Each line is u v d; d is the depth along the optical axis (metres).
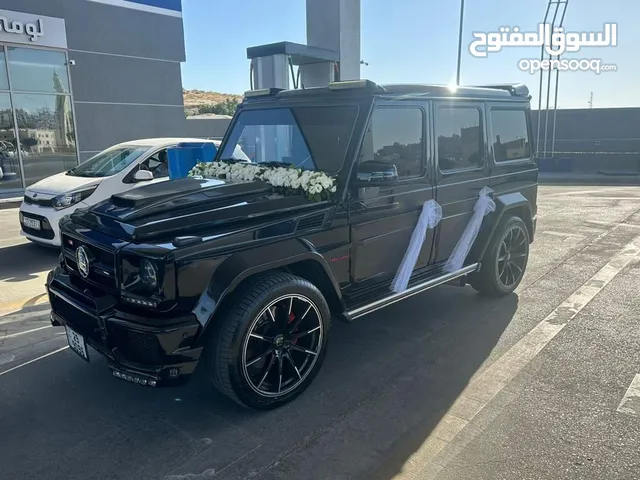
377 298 3.92
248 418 3.25
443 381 3.69
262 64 10.91
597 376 3.73
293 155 3.99
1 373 3.89
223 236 3.05
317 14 12.16
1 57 13.59
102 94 15.72
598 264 6.75
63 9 14.45
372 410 3.33
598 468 2.73
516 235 5.50
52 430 3.15
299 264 3.47
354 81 3.76
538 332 4.54
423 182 4.24
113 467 2.80
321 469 2.77
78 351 3.40
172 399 3.50
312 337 3.50
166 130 17.58
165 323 2.85
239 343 3.05
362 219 3.77
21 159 14.30
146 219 3.16
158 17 16.72
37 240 7.46
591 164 23.89
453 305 5.25
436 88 4.33
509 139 5.38
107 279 3.16
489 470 2.73
